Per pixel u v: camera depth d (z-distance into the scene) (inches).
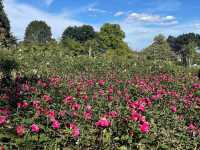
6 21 1846.7
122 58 1125.1
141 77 797.9
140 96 512.4
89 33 3649.1
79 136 270.8
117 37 2347.4
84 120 313.6
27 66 845.8
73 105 344.8
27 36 3735.2
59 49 1228.5
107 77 724.0
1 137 246.1
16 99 375.6
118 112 343.3
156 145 293.3
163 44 2262.6
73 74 758.5
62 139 263.3
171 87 671.8
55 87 489.1
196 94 578.2
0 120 259.8
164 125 351.6
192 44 2920.8
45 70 786.8
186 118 411.2
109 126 289.4
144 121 297.7
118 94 466.6
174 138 317.4
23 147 242.5
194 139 320.8
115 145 273.4
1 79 536.1
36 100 369.7
